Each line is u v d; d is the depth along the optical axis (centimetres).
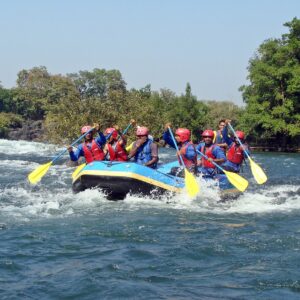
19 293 743
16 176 2261
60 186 1905
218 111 8888
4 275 825
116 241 1043
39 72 13638
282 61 7238
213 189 1609
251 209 1448
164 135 1770
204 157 1659
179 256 935
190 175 1525
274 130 6788
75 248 988
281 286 780
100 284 780
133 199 1520
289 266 876
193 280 805
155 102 8562
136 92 3928
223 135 1933
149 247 998
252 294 747
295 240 1058
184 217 1308
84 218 1269
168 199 1553
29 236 1076
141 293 746
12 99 12925
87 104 3678
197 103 8769
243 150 1803
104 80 14712
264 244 1024
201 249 981
